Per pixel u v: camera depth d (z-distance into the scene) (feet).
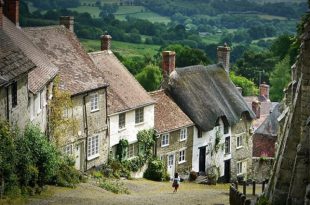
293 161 93.71
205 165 206.28
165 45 481.87
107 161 173.68
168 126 190.49
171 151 192.44
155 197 134.82
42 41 166.09
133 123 181.06
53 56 164.55
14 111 112.78
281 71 359.87
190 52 378.12
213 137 208.33
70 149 157.58
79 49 175.01
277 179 94.94
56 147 137.49
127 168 177.06
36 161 114.42
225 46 226.58
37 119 134.51
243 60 454.81
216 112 205.98
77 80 162.40
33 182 112.16
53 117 149.59
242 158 225.76
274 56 439.22
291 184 87.81
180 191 155.74
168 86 203.72
